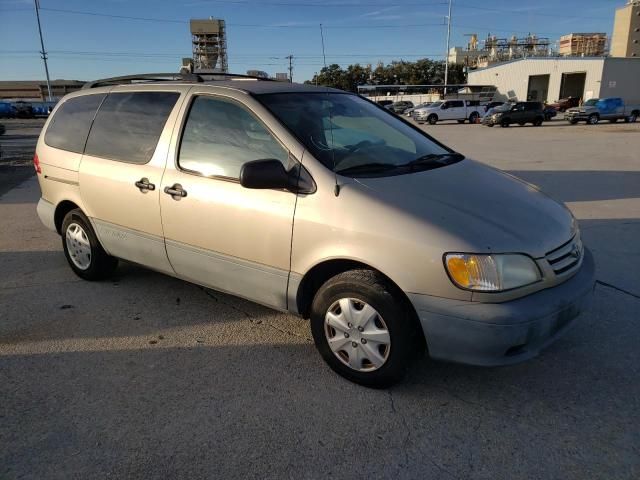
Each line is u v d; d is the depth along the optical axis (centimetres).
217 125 356
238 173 338
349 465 248
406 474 242
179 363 339
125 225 413
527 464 247
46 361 342
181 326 391
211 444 262
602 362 335
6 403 296
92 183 430
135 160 399
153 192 381
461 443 262
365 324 295
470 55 10781
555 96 5466
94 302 435
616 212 738
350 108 395
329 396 302
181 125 374
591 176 1073
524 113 3381
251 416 284
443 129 3300
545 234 290
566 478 238
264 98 349
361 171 317
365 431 271
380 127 390
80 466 248
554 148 1752
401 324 283
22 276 501
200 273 372
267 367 334
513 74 5844
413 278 274
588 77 5109
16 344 365
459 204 294
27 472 244
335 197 297
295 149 317
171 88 393
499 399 298
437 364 334
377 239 282
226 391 307
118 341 369
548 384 312
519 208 306
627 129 2809
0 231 684
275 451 257
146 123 399
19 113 5450
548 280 280
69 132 466
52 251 584
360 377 307
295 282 318
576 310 293
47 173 479
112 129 426
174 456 254
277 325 392
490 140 2222
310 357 346
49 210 489
